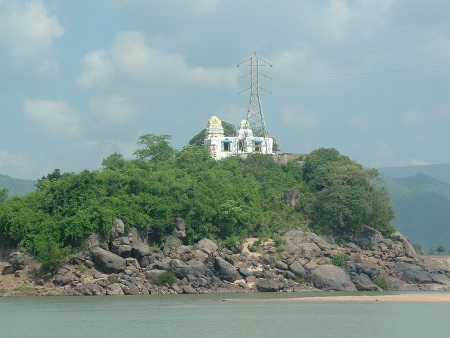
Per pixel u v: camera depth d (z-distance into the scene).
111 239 129.12
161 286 124.38
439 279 143.38
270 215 149.88
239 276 130.62
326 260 139.50
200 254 130.25
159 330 81.44
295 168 171.75
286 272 133.25
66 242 129.62
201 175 153.00
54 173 161.62
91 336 77.44
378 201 155.88
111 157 163.00
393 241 156.25
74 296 119.75
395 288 138.50
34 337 77.00
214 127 189.75
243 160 172.25
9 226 133.25
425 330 81.62
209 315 94.06
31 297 118.62
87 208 132.25
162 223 135.38
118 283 123.00
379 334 78.88
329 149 174.25
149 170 154.75
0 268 129.75
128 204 136.75
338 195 153.50
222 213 141.75
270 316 93.38
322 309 101.44
